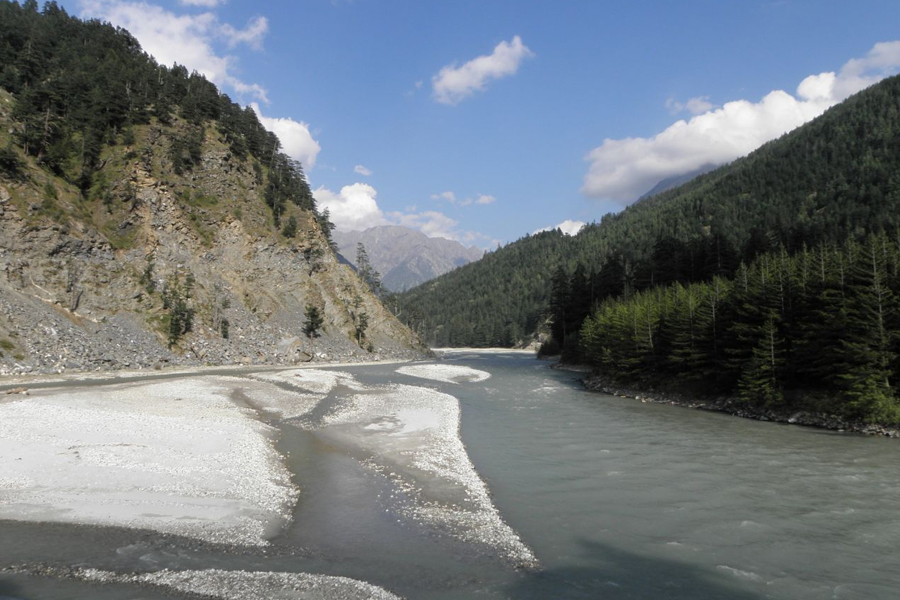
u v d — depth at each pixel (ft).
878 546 52.01
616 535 54.54
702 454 90.58
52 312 211.00
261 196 371.76
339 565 46.21
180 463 73.82
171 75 411.75
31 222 221.87
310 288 358.23
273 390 167.02
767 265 160.76
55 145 266.57
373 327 404.36
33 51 308.19
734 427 117.60
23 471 67.36
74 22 408.05
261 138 412.57
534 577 44.80
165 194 294.87
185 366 236.43
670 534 54.90
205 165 339.77
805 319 135.23
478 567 46.50
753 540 53.47
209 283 297.53
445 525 56.39
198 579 42.70
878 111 610.65
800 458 87.86
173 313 252.01
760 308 146.00
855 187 499.92
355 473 75.87
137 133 313.12
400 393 168.76
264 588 41.45
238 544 50.21
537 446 96.22
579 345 297.33
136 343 230.48
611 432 110.32
